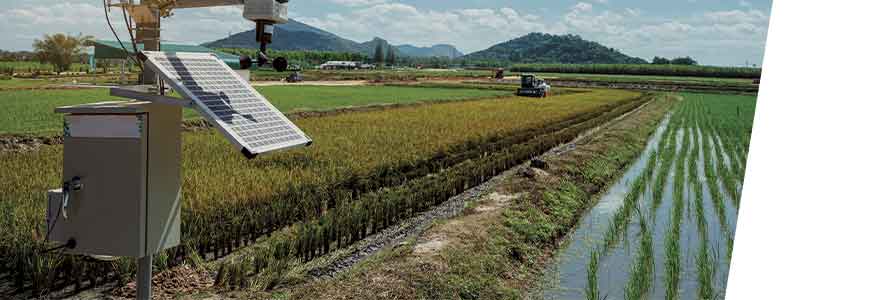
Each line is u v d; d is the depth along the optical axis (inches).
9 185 458.6
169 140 216.5
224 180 481.4
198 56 220.2
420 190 534.6
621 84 3051.2
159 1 215.6
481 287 334.6
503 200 519.8
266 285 319.9
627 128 1190.3
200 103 189.8
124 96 196.2
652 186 671.1
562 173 672.4
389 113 1249.4
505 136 956.0
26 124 839.7
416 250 358.3
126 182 207.0
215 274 339.0
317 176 528.7
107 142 207.2
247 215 408.8
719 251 422.3
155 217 213.3
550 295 345.1
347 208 456.8
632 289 348.8
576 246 443.5
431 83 2881.4
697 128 1229.1
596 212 557.9
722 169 724.0
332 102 1552.7
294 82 2847.0
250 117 204.7
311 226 411.8
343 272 357.4
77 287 314.7
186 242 354.0
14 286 317.4
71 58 1362.0
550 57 6707.7
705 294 348.5
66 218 211.2
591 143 931.3
